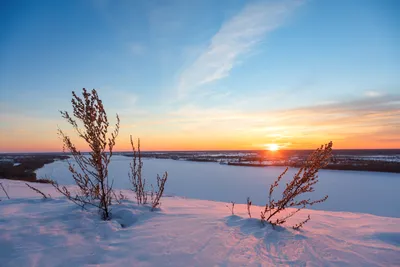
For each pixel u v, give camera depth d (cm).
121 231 282
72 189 730
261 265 206
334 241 266
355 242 266
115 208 369
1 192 623
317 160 327
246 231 285
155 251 228
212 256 220
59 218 308
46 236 249
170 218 340
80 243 241
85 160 343
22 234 247
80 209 358
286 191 342
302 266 206
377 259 222
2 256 205
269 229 294
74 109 332
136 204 411
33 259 204
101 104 340
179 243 246
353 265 210
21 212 337
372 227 339
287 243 254
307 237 273
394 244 263
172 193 1405
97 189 348
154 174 2580
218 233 276
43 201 420
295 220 375
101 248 233
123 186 1442
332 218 412
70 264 202
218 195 1389
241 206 561
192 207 457
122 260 211
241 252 229
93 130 334
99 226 290
